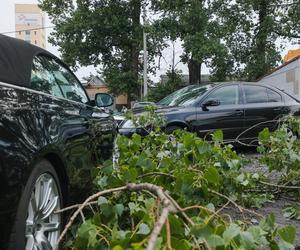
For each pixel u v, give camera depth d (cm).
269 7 3033
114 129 555
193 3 2778
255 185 549
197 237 214
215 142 505
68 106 404
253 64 2969
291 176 571
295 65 1639
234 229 218
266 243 236
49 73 410
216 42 2677
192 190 344
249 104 988
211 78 3073
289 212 508
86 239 251
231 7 2988
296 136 631
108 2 3045
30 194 293
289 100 1035
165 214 188
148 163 413
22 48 365
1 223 264
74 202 376
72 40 3042
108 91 3206
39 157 303
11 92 304
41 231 315
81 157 395
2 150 268
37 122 317
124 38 3086
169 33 2836
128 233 237
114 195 336
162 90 3328
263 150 579
